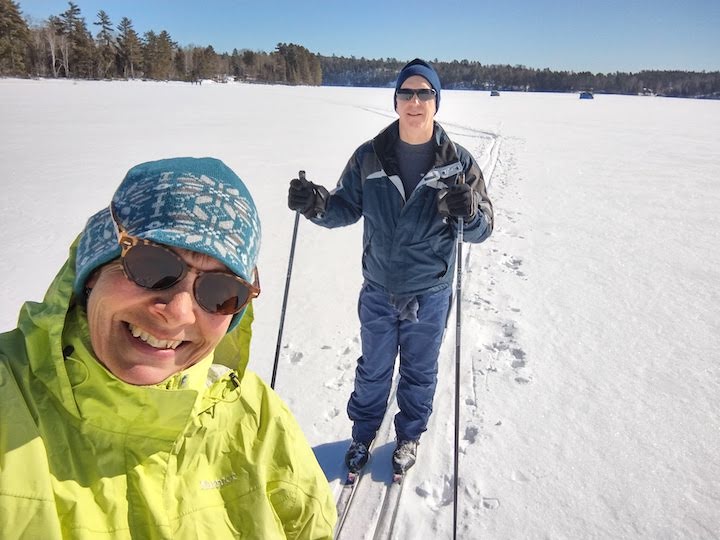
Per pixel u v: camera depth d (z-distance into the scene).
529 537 2.06
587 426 2.76
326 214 2.31
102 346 0.79
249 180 8.41
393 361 2.40
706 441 2.65
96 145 11.20
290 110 25.86
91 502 0.79
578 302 4.41
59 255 4.64
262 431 1.09
